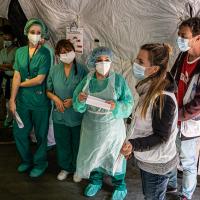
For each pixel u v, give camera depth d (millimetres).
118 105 2553
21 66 2992
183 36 2328
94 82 2619
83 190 3072
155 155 1883
